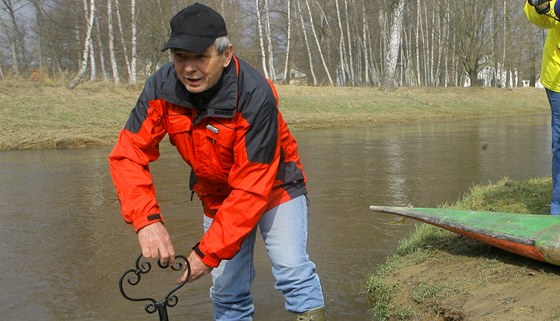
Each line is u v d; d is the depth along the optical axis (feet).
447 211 13.79
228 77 9.12
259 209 9.46
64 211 23.21
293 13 161.79
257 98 9.18
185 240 18.54
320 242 17.81
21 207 24.11
